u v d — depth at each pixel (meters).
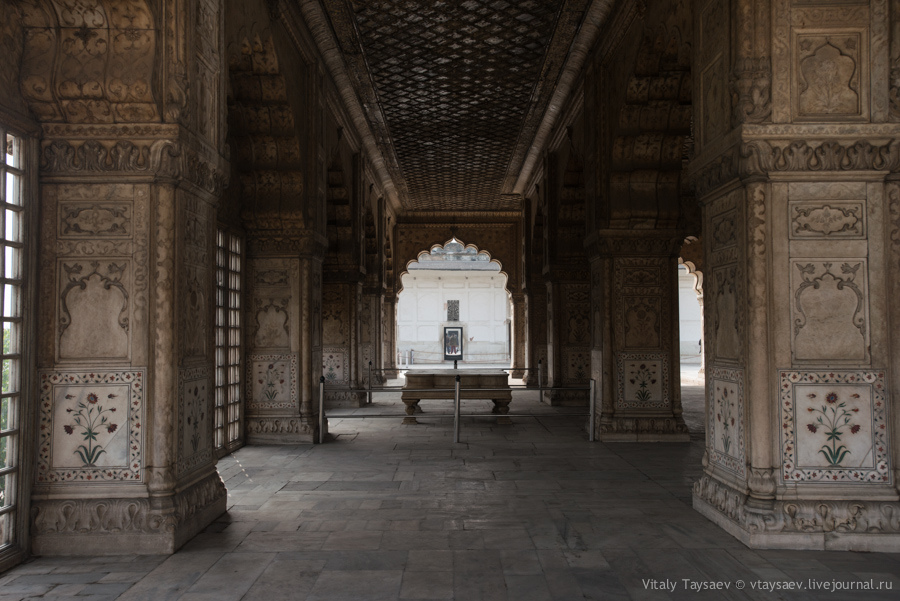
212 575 3.33
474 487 5.33
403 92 9.28
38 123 3.74
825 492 3.73
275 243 7.57
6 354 3.56
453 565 3.48
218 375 6.71
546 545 3.81
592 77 7.91
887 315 3.79
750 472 3.81
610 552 3.68
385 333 18.09
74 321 3.76
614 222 7.47
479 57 8.09
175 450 3.81
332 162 10.09
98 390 3.74
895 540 3.62
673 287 7.61
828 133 3.77
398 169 13.71
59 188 3.78
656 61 6.36
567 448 7.19
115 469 3.72
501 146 12.02
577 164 10.14
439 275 29.41
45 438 3.71
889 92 3.81
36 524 3.65
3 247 3.51
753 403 3.77
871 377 3.77
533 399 12.98
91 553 3.63
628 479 5.62
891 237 3.84
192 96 3.95
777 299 3.79
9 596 3.05
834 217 3.82
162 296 3.75
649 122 7.13
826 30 3.83
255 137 7.13
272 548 3.76
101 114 3.73
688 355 27.86
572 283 11.62
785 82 3.80
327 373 11.61
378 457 6.70
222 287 6.84
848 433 3.75
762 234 3.79
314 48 7.58
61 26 3.70
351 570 3.40
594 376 8.24
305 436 7.50
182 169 3.79
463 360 29.02
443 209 17.98
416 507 4.69
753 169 3.76
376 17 7.05
